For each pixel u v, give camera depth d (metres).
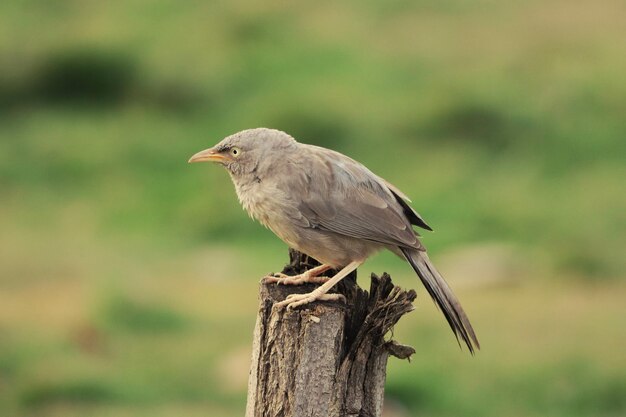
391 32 27.38
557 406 12.55
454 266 16.59
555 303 15.30
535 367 13.21
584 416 12.41
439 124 21.81
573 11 28.16
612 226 17.78
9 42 25.72
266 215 8.12
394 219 7.95
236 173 8.27
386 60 25.59
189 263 17.16
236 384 12.84
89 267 16.75
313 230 8.01
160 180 20.77
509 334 14.20
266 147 8.18
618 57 25.03
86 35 26.14
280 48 26.38
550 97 22.94
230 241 18.34
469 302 15.39
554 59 25.14
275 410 6.78
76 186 20.70
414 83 24.30
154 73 24.86
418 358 13.38
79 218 19.30
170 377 13.13
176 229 18.75
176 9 28.61
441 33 27.14
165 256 17.50
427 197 19.33
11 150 21.92
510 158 20.95
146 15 28.19
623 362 13.32
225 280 16.33
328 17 28.30
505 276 16.17
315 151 8.26
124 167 21.28
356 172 8.14
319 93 23.36
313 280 7.66
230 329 14.41
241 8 28.56
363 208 7.96
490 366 13.30
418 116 22.08
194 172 20.84
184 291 15.83
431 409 12.38
